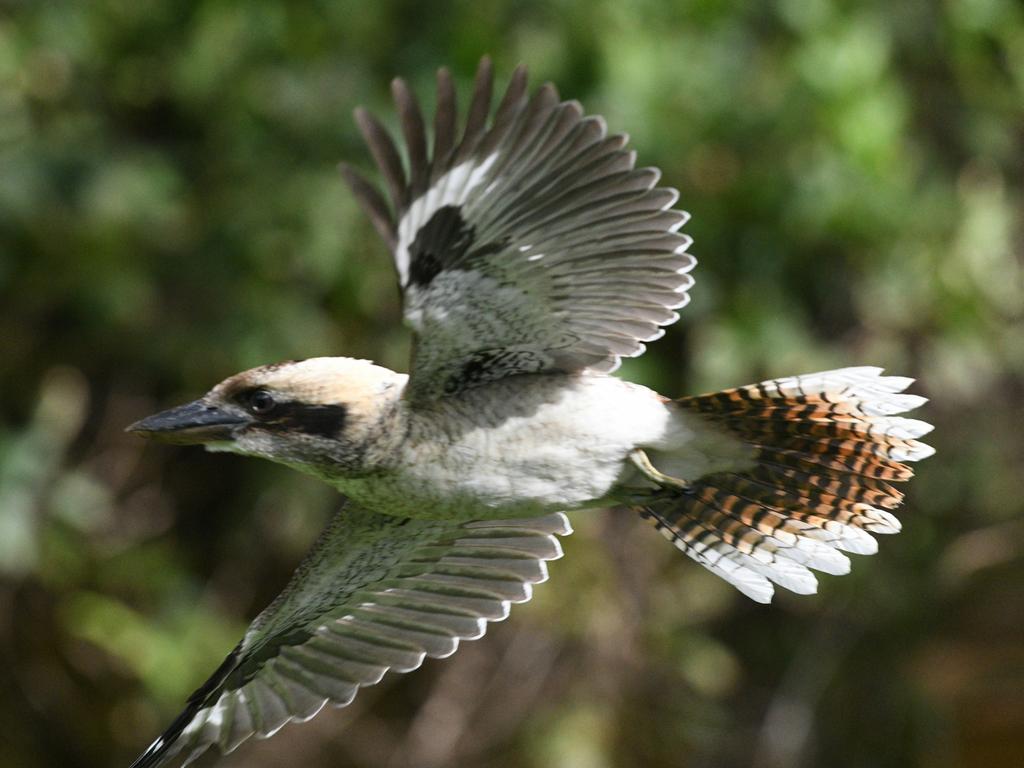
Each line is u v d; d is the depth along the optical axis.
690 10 12.90
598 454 7.39
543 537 8.42
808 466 7.71
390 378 7.40
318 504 12.90
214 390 7.51
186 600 12.93
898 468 7.65
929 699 14.93
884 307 13.67
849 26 13.05
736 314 13.07
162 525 13.12
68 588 12.72
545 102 6.83
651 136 12.54
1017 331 14.68
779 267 13.22
